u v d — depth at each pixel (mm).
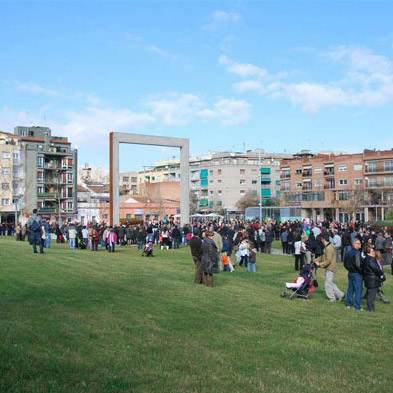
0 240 41438
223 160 146000
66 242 43250
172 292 15820
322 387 7723
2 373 7480
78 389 7062
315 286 16484
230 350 9602
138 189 161750
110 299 13875
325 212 108250
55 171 102312
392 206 90375
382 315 13922
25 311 11672
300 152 126625
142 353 9094
